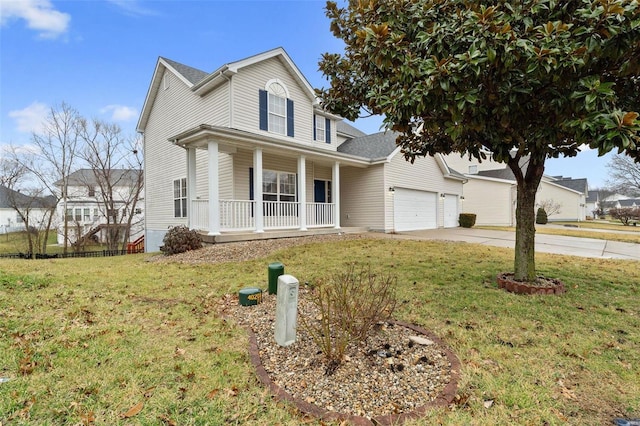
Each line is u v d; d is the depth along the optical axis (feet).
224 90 35.70
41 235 72.59
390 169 45.09
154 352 9.45
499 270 19.27
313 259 22.75
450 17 11.22
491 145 13.32
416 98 10.24
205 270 20.53
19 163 70.59
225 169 35.73
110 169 76.74
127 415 6.79
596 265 20.89
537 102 10.61
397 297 14.26
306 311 12.74
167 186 44.75
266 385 7.90
